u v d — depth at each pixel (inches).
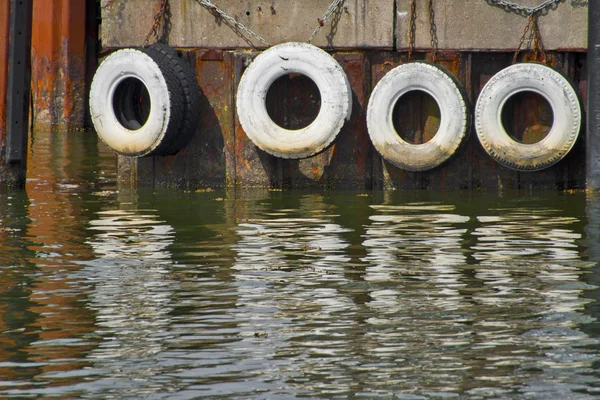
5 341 496.7
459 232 757.9
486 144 951.0
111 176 1127.6
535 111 959.6
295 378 447.5
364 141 974.4
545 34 946.7
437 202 901.2
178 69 971.9
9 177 981.2
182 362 467.5
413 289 590.9
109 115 989.2
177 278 618.5
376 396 428.5
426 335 503.5
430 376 449.4
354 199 923.4
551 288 591.2
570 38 941.8
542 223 793.6
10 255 686.5
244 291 587.2
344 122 952.9
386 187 981.2
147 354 477.4
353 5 959.6
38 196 962.7
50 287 598.2
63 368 460.8
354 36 962.7
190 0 980.6
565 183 966.4
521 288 591.8
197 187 1000.9
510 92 944.3
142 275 626.5
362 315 538.3
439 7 952.9
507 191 966.4
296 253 687.1
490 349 482.6
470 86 963.3
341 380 445.4
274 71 960.9
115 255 685.9
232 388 437.1
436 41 956.0
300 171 987.3
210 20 979.9
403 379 446.0
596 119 918.4
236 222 808.3
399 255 679.7
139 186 1018.7
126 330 513.3
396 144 956.0
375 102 956.0
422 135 966.4
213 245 716.7
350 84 966.4
